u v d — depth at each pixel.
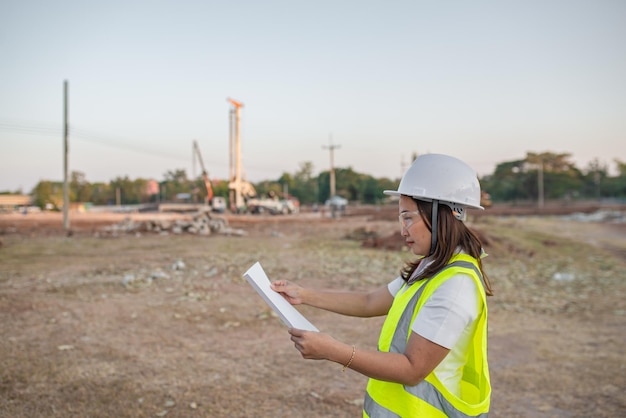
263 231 24.80
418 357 1.55
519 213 53.19
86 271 10.86
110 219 35.81
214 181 82.44
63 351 5.45
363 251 15.91
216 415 4.03
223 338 6.17
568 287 11.18
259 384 4.71
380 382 1.69
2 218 36.78
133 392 4.42
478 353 1.63
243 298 8.41
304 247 16.98
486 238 16.94
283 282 2.11
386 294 2.06
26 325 6.41
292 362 5.34
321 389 4.63
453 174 1.67
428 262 1.76
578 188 86.31
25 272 10.62
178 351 5.61
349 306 2.09
